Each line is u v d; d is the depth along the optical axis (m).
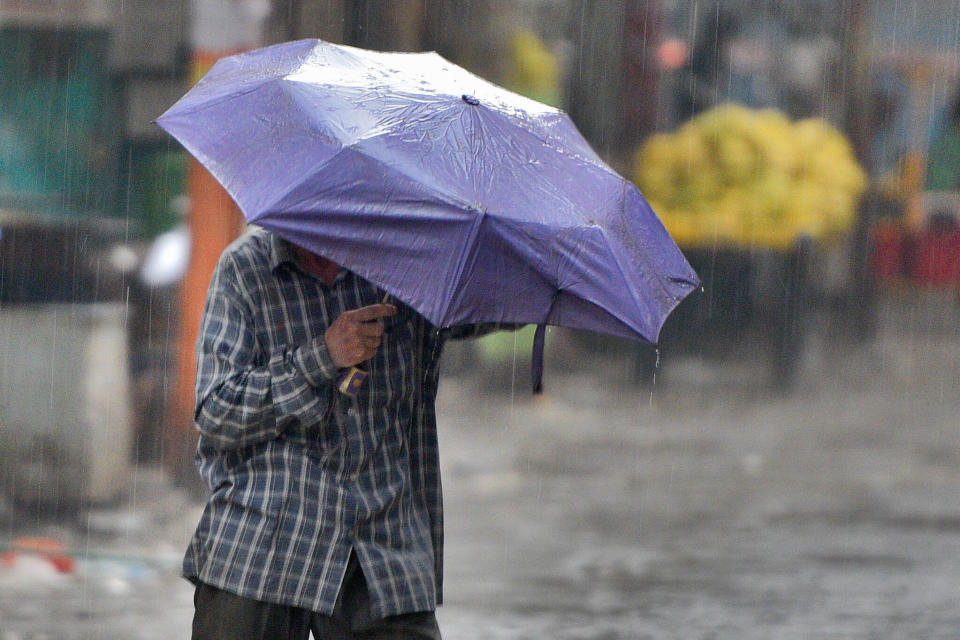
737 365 50.12
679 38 52.97
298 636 11.48
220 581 11.04
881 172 53.84
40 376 28.81
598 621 22.88
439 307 9.93
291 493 11.07
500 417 43.44
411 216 10.02
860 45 53.88
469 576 25.61
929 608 24.17
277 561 11.01
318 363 10.83
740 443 40.28
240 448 11.11
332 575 11.05
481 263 10.12
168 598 23.14
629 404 45.94
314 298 11.41
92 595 23.11
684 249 50.72
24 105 33.62
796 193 51.22
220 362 11.05
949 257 53.03
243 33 32.84
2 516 27.83
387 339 11.54
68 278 31.69
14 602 22.50
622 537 29.12
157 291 32.16
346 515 11.13
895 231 53.06
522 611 23.33
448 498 32.62
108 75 34.53
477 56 51.16
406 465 11.66
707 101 52.88
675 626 22.72
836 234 52.12
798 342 50.00
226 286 11.30
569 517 30.94
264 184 10.13
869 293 52.59
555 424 42.53
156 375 30.73
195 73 32.78
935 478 36.12
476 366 48.44
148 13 34.25
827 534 29.69
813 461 38.03
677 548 28.25
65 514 28.23
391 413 11.57
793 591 25.03
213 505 11.28
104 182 33.62
